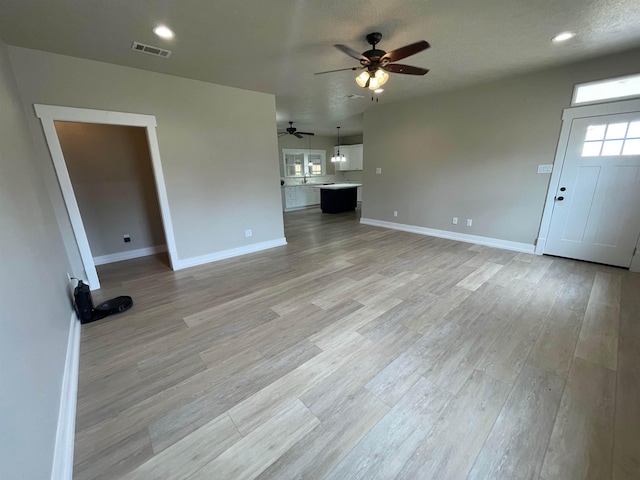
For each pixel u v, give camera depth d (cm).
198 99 374
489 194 449
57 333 180
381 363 194
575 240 379
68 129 391
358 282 329
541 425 146
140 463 131
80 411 160
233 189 429
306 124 773
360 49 285
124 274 376
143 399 168
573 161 363
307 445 138
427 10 217
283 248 480
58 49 266
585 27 248
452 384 174
